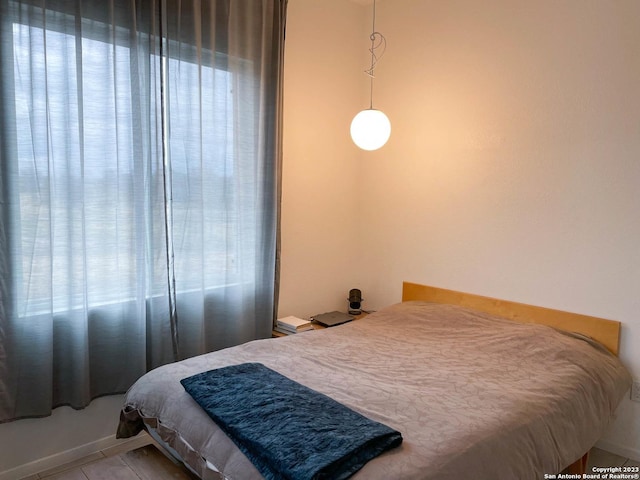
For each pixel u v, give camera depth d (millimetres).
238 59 2738
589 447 1906
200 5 2523
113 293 2316
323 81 3371
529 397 1812
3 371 2020
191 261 2576
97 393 2336
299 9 3176
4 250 1979
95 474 1678
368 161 3646
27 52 1978
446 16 3082
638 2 2287
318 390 1822
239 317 2826
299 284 3371
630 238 2365
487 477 1408
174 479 1651
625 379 2309
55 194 2111
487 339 2494
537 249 2717
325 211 3488
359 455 1312
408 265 3412
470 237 3027
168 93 2434
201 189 2584
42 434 2215
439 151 3166
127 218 2316
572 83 2531
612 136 2400
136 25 2289
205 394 1677
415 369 2105
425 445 1412
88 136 2201
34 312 2061
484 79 2906
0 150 1947
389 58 3445
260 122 2869
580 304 2559
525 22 2703
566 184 2578
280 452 1301
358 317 3422
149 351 2480
